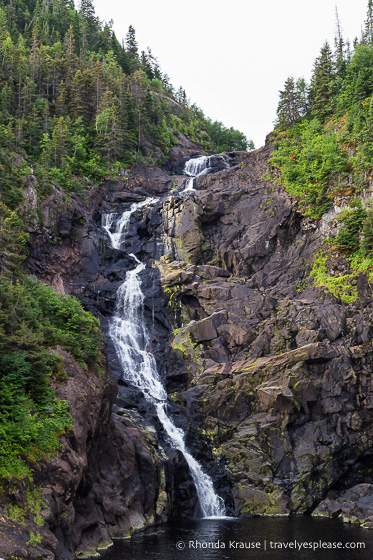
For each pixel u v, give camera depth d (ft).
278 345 190.70
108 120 284.82
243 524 146.51
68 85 299.79
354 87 262.67
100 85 311.27
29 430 99.91
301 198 236.84
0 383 102.53
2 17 385.09
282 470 169.17
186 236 234.99
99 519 120.98
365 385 181.27
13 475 91.45
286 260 229.66
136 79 358.23
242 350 194.29
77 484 107.34
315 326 193.06
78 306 143.02
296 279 222.48
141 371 195.83
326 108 273.13
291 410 173.37
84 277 221.46
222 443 175.94
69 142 268.21
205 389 182.91
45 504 95.30
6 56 298.15
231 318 201.67
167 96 443.32
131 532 131.44
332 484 172.65
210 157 314.14
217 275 223.51
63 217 220.64
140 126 315.78
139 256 239.91
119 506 129.80
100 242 232.53
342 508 159.12
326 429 176.65
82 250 225.56
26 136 254.47
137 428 156.76
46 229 211.82
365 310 195.52
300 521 151.94
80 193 245.24
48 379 112.37
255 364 184.55
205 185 270.87
